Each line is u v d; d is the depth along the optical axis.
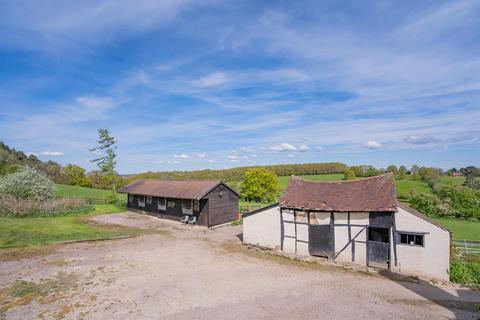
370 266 16.19
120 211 36.00
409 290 12.92
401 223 15.40
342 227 17.06
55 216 29.89
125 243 20.31
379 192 17.12
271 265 16.14
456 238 26.44
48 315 10.09
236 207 30.58
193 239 22.14
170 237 22.66
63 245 19.23
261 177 50.50
